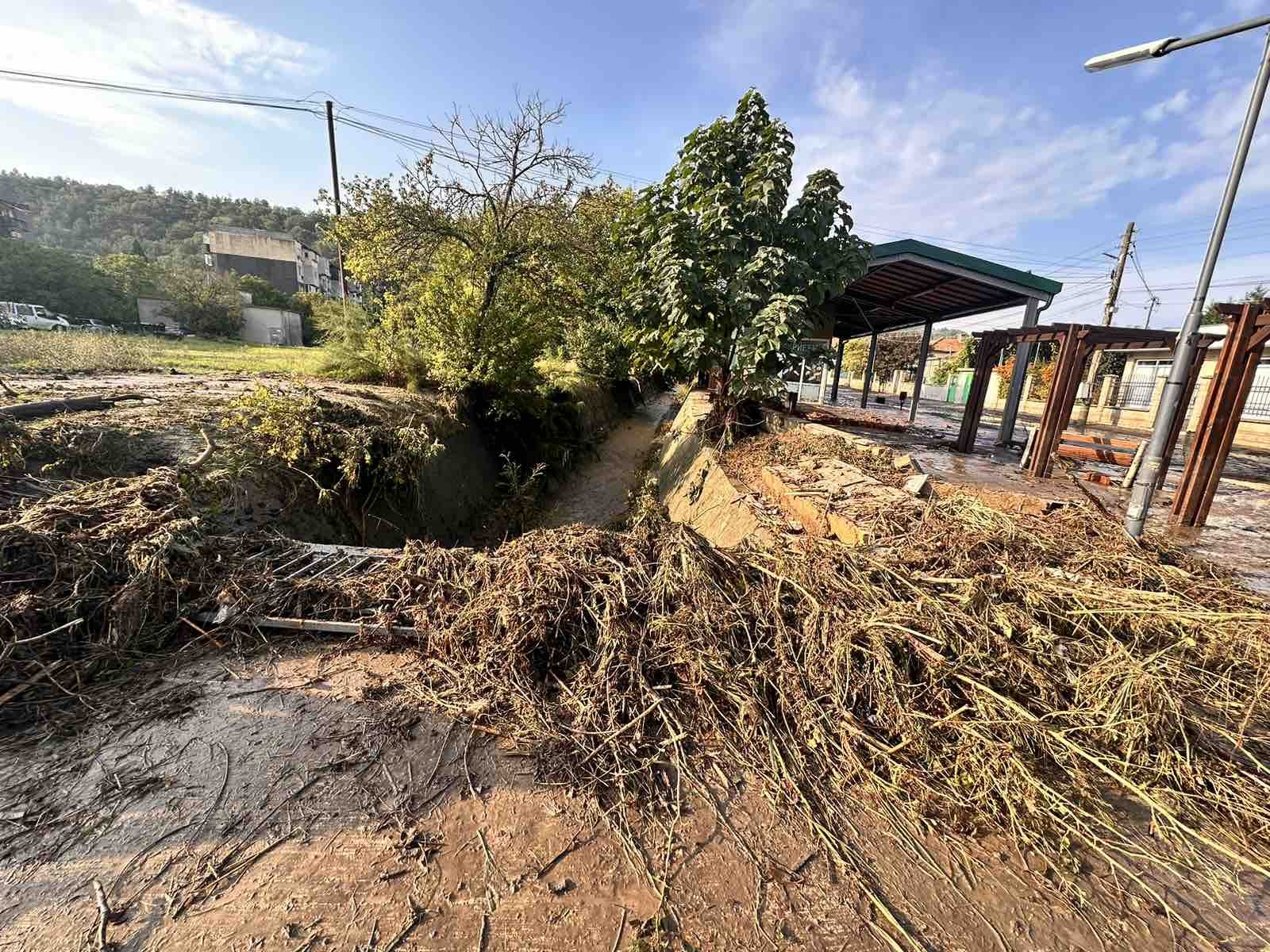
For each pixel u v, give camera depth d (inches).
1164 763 80.5
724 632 102.3
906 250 366.6
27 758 79.0
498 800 75.3
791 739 87.7
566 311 415.5
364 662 105.3
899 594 108.4
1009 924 62.0
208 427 194.5
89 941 55.1
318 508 196.5
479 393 385.4
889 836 72.8
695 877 65.7
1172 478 313.7
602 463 515.8
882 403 792.3
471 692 95.4
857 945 58.8
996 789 76.2
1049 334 285.3
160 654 104.5
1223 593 116.7
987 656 94.3
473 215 396.5
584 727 87.9
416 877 63.9
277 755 81.4
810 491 193.3
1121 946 60.4
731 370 291.4
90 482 146.3
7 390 196.1
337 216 376.8
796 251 276.7
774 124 271.6
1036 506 191.8
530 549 122.6
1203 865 69.8
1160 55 148.1
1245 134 133.6
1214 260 136.1
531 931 58.4
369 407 271.9
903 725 85.9
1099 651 96.7
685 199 292.0
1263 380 512.4
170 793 73.7
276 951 54.9
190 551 120.5
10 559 103.9
